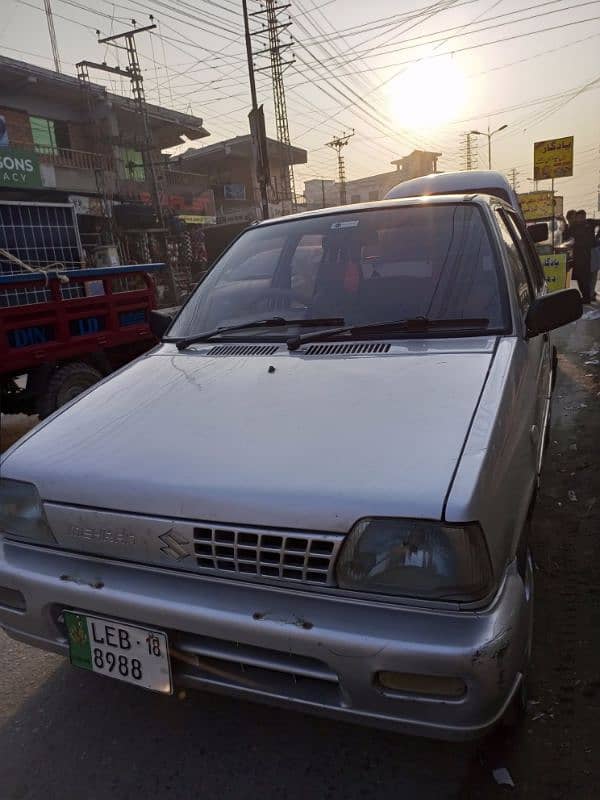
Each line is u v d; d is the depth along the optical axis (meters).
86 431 2.11
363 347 2.33
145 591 1.73
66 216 6.68
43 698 2.36
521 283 2.77
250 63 22.06
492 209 2.81
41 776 2.00
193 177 31.22
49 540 1.92
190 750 2.08
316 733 2.12
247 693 1.70
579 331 8.88
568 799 1.79
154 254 24.36
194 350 2.65
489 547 1.54
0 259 5.93
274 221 3.25
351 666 1.51
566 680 2.26
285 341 2.51
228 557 1.63
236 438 1.87
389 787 1.89
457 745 2.02
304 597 1.58
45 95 22.11
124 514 1.76
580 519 3.44
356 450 1.71
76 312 5.23
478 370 2.04
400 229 2.77
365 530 1.54
